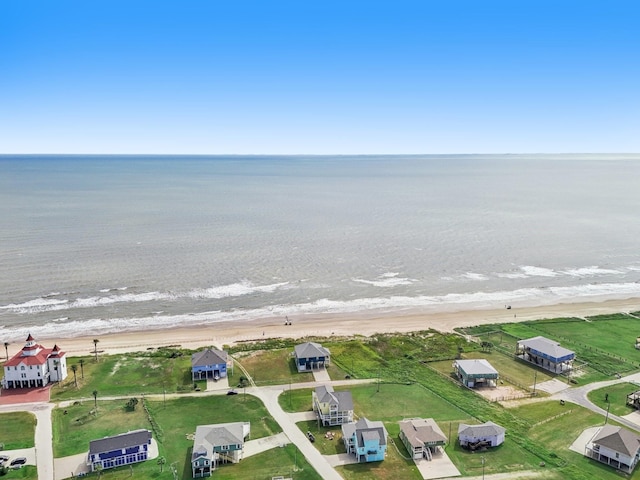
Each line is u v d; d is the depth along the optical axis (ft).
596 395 292.81
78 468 221.25
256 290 486.79
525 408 278.26
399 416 269.03
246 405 278.26
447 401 284.82
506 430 255.29
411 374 320.70
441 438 235.40
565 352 328.08
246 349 354.33
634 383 307.99
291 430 254.27
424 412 273.33
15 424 255.29
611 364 334.85
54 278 499.51
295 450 237.04
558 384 306.76
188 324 404.57
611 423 262.26
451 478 218.38
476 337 383.45
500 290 504.84
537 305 464.65
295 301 461.78
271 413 270.05
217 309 437.99
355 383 306.35
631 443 228.63
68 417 263.29
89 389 294.25
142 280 502.79
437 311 445.78
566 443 245.04
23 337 372.58
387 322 416.05
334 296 477.77
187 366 326.65
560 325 409.49
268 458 230.68
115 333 383.86
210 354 314.35
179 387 297.94
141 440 229.25
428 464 228.02
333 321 417.49
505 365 334.03
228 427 240.12
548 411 274.57
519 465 227.40
